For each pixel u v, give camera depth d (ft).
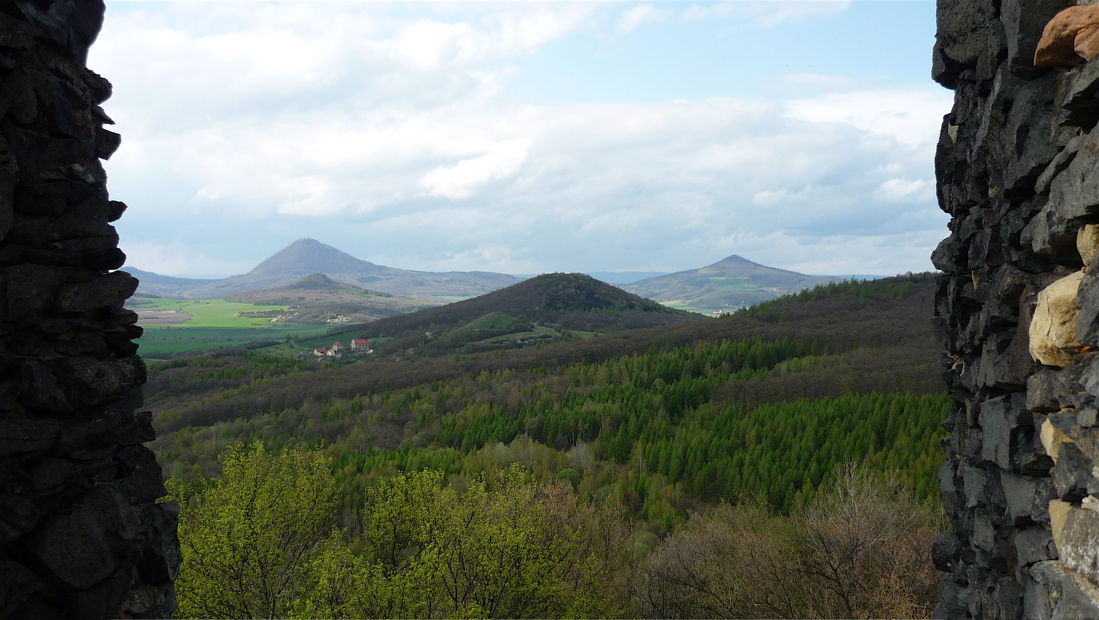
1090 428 14.38
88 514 20.75
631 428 238.07
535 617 79.15
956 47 24.82
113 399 22.06
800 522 88.99
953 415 30.42
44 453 19.77
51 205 20.11
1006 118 19.97
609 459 228.02
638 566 100.68
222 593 68.18
